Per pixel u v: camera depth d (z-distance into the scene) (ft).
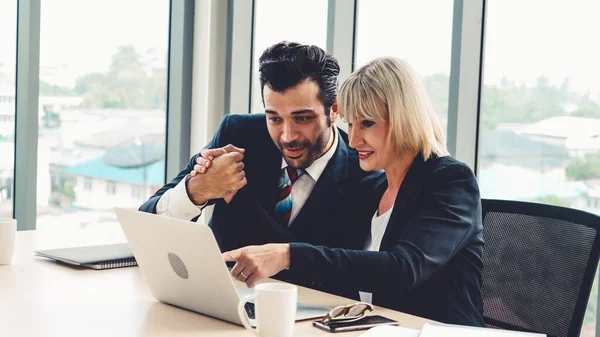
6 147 10.21
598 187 7.53
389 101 5.94
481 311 5.85
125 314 4.99
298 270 5.41
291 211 7.29
